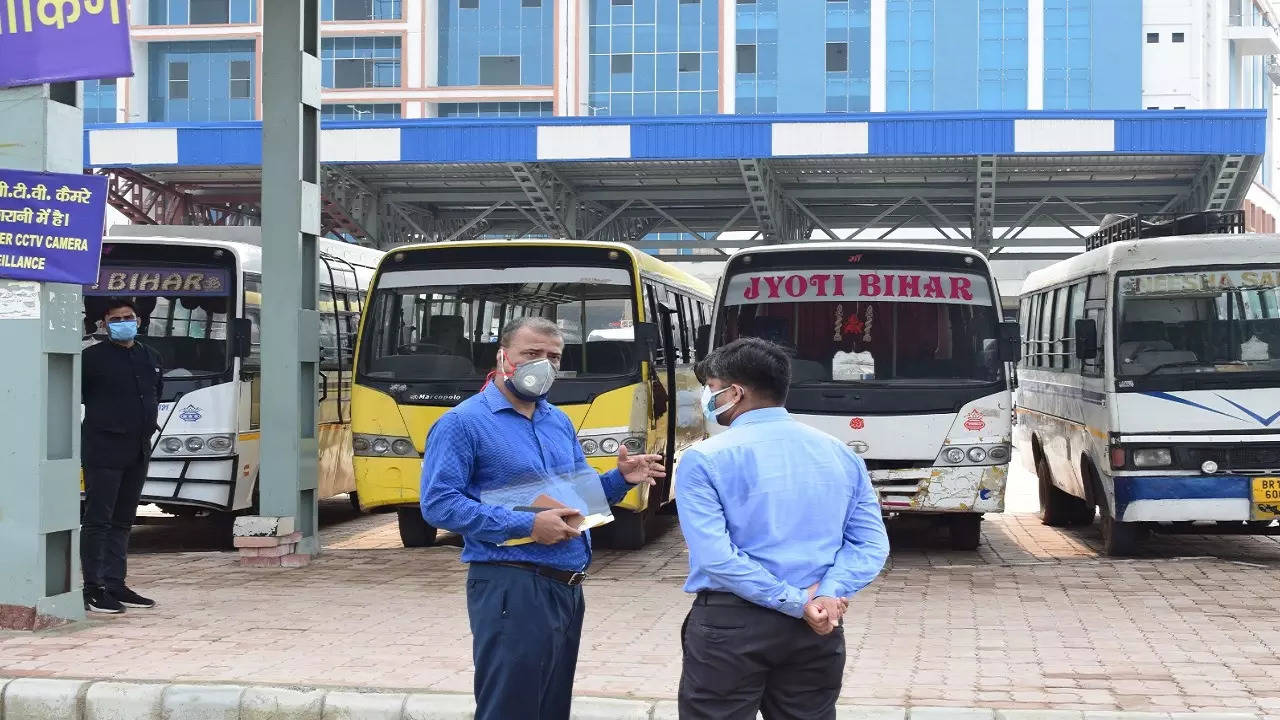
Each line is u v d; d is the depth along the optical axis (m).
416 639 8.46
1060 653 8.12
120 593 9.50
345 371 16.45
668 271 16.02
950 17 56.97
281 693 6.83
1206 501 12.09
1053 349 15.62
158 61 61.34
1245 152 27.80
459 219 37.94
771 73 58.47
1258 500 12.03
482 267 13.24
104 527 9.32
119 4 8.66
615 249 13.26
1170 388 12.22
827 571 4.31
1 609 8.75
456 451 4.86
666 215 33.84
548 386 4.94
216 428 13.68
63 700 6.93
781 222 34.44
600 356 13.02
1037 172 31.38
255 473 14.20
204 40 60.72
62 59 8.70
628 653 8.06
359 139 30.36
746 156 29.36
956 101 56.94
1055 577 11.46
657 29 59.28
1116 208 34.97
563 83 59.28
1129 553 12.95
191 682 7.05
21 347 8.73
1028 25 56.62
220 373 13.77
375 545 14.71
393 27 60.28
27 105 8.75
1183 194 32.25
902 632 8.89
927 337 12.91
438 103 60.66
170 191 33.62
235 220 38.06
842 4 57.94
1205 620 9.31
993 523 16.86
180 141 30.28
